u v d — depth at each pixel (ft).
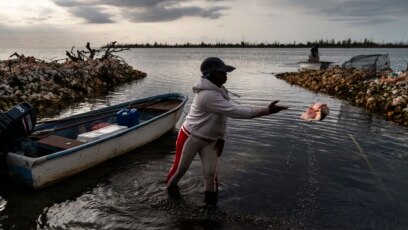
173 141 29.17
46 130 25.03
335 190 19.83
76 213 17.37
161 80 86.17
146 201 18.48
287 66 152.97
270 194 19.30
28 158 19.01
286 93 60.34
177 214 17.16
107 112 30.81
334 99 53.16
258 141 28.81
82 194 19.40
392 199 18.78
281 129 32.68
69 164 21.03
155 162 24.25
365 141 29.04
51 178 20.16
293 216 17.03
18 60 67.92
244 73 109.29
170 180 18.65
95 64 77.46
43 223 16.44
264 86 71.72
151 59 246.27
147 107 33.27
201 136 16.58
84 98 55.57
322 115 16.57
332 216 17.06
